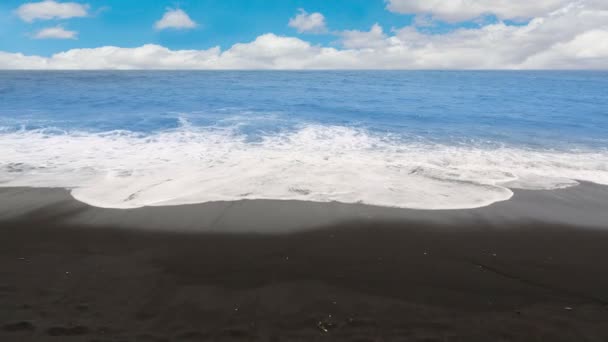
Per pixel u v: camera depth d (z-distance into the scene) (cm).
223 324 311
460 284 388
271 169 786
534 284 391
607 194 682
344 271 410
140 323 310
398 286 381
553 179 764
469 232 522
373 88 2916
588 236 514
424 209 601
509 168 831
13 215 553
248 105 1795
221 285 376
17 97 1911
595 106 1870
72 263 417
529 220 564
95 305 334
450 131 1223
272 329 306
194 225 530
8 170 758
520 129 1268
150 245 469
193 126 1223
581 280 400
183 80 3547
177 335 295
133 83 3038
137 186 680
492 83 3528
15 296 346
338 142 1048
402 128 1266
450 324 319
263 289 369
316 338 296
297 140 1062
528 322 323
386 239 496
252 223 539
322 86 3069
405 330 309
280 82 3478
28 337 287
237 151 931
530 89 2864
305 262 430
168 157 869
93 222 534
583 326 318
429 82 3644
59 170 764
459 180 746
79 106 1656
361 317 326
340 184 707
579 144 1052
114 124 1230
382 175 764
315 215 571
